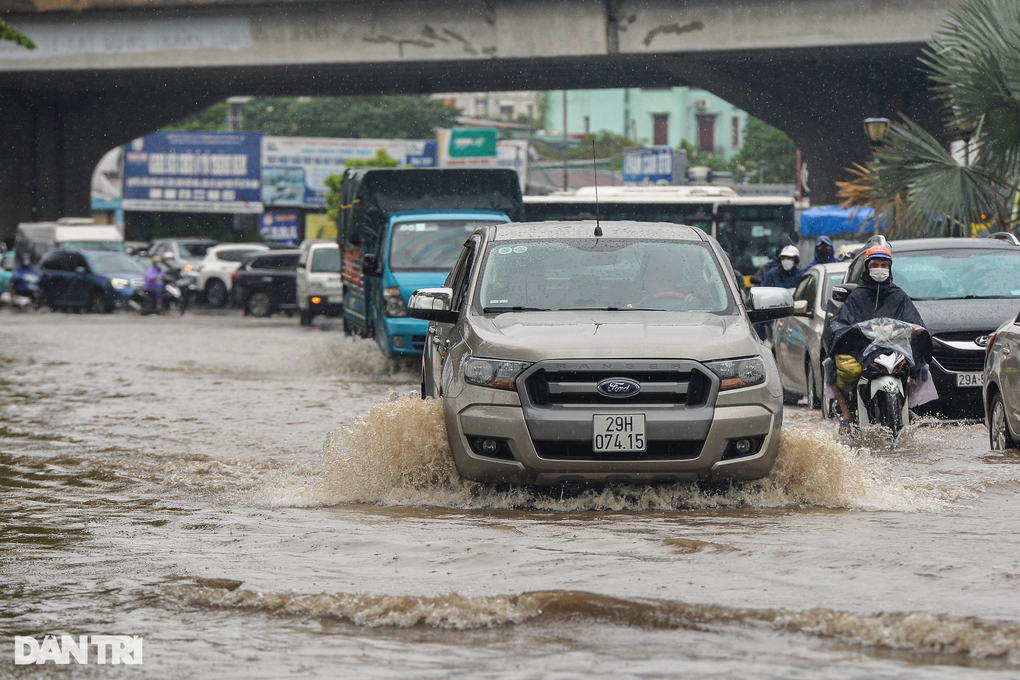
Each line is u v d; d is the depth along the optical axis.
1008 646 13.37
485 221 58.47
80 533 20.84
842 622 14.21
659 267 25.97
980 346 36.38
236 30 115.88
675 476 22.39
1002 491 23.81
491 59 110.12
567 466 22.23
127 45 119.25
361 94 138.00
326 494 24.06
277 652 13.83
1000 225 55.75
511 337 23.25
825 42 101.94
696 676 12.67
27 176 146.25
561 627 14.48
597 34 106.94
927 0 99.38
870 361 31.91
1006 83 53.78
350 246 69.31
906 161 56.31
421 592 16.19
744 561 17.48
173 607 15.80
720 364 22.59
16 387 49.84
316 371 58.12
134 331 93.06
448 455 23.80
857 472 23.28
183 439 33.78
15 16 120.31
